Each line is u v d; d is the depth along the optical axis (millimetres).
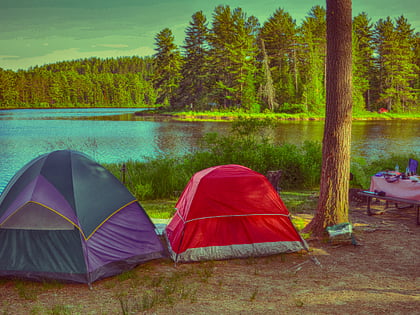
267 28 75562
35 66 176375
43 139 32406
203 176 6219
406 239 6727
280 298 4312
